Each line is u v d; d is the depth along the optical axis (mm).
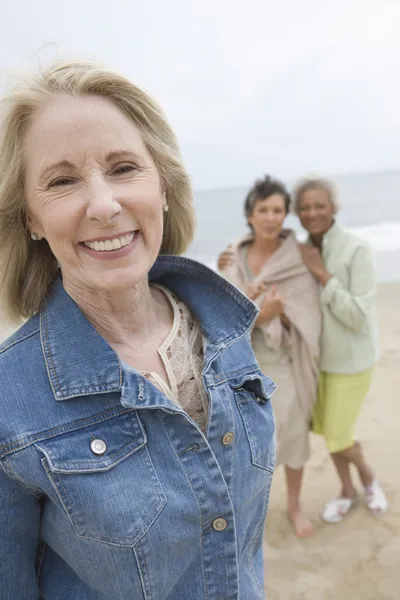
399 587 2572
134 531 904
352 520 3061
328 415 2842
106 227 915
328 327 2721
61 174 917
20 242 1047
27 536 979
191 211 1224
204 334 1170
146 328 1119
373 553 2805
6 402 906
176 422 979
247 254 2898
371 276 2705
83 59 990
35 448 883
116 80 953
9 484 910
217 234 23797
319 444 3938
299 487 3021
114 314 1066
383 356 5590
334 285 2646
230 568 1022
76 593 1021
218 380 1095
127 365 983
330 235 2783
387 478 3414
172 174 1102
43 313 1037
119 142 934
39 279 1087
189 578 1008
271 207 2693
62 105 919
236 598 1038
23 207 999
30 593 1019
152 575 935
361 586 2602
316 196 2711
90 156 912
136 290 1071
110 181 937
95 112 927
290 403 2713
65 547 954
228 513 1003
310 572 2713
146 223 965
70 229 925
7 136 946
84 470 888
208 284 1220
